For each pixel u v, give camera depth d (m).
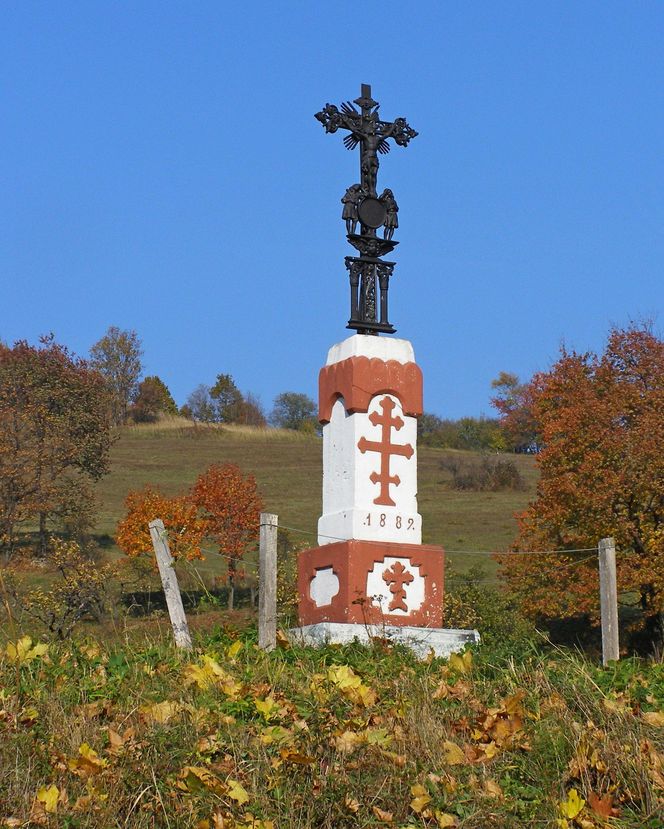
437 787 9.09
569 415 37.81
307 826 8.53
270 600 13.50
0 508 51.22
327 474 16.08
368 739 9.52
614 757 9.41
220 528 44.06
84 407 61.47
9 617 13.39
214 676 10.98
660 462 35.12
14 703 10.18
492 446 107.62
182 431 101.25
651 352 40.00
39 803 8.57
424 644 14.16
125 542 42.62
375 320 16.31
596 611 35.34
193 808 8.65
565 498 36.78
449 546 54.50
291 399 138.75
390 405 15.80
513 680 11.44
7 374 59.09
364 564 15.03
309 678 11.29
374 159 16.62
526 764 9.63
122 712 10.20
